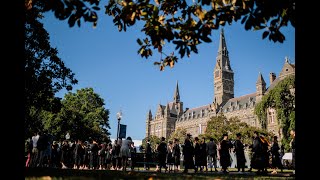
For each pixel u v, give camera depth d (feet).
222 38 451.53
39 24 81.30
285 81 134.21
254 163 54.60
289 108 129.80
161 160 63.05
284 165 112.06
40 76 84.28
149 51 26.09
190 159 60.08
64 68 89.56
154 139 333.21
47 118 188.03
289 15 19.54
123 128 98.68
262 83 305.12
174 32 22.66
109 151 85.51
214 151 64.85
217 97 424.46
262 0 18.74
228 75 428.97
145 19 22.61
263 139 55.06
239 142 64.34
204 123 404.16
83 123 202.18
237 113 343.26
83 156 84.17
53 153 85.10
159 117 499.92
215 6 20.97
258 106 143.02
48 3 17.48
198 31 21.30
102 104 237.86
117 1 25.41
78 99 228.63
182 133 297.33
